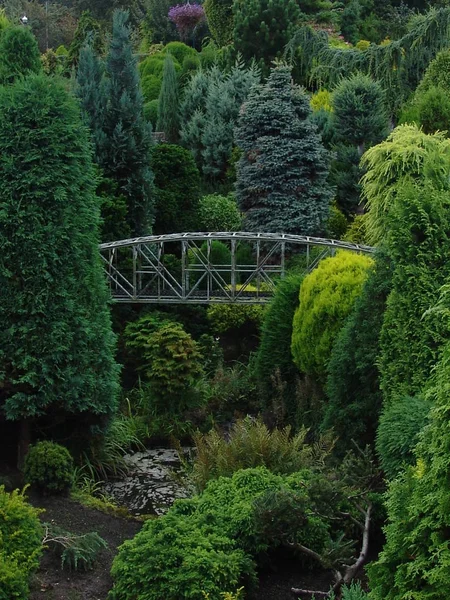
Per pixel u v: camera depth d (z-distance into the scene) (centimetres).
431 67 1797
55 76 895
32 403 850
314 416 957
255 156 1816
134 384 1345
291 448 753
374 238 1484
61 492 795
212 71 2352
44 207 852
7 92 855
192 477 779
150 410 1212
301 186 1788
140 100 1681
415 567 372
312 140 1792
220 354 1438
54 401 872
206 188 2142
